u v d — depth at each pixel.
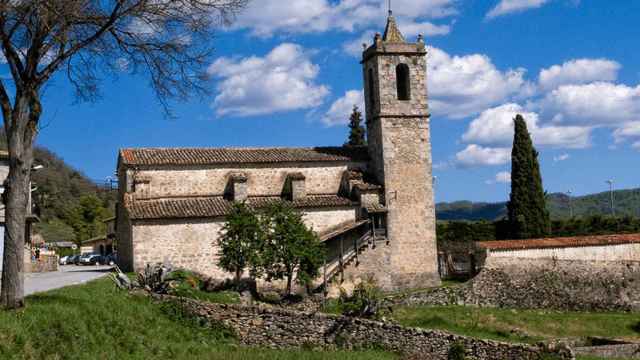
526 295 42.81
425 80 47.38
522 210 54.91
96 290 23.83
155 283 26.05
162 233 39.12
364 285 36.47
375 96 47.00
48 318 17.44
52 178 120.56
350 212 44.62
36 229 80.62
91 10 19.20
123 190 44.22
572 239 46.12
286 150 47.75
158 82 20.80
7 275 18.03
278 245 36.84
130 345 19.08
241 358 20.52
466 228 57.75
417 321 36.03
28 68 18.44
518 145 55.81
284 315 25.11
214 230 40.19
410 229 45.38
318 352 23.28
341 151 48.78
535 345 26.84
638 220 58.28
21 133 18.48
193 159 43.53
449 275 49.91
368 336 26.06
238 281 37.03
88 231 90.38
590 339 33.97
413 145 46.44
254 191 44.81
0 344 14.87
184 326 23.28
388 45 46.84
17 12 17.83
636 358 29.69
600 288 44.34
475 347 26.06
